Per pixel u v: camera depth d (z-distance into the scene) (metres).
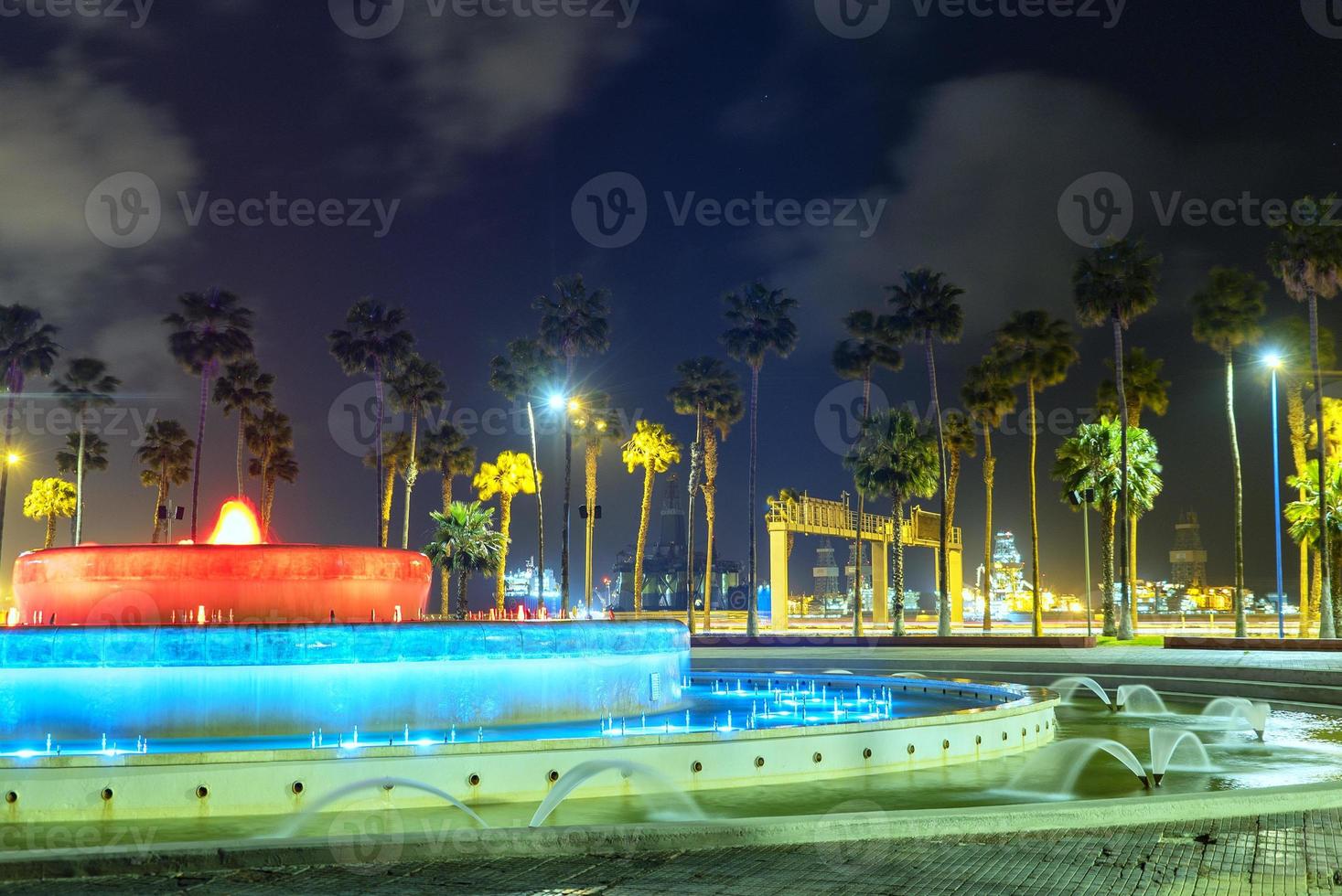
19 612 18.30
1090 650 37.47
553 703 17.62
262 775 11.75
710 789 13.25
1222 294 51.28
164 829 11.03
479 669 16.86
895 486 60.16
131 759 11.57
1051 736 18.50
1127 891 7.76
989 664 34.84
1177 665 29.38
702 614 86.56
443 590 73.81
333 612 18.25
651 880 8.16
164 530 75.81
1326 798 10.58
